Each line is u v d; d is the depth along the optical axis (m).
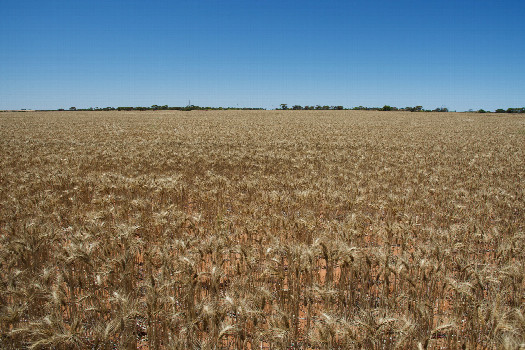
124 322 3.67
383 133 37.41
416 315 4.50
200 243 5.88
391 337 3.79
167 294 4.66
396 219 8.70
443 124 54.31
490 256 6.84
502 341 3.37
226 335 3.88
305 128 43.28
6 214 7.75
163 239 6.71
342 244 5.24
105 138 28.81
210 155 19.50
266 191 10.79
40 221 6.99
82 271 5.33
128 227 5.95
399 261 5.08
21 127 40.69
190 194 10.59
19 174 12.52
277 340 3.74
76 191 10.20
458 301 4.64
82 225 7.25
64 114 80.94
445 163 18.72
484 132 40.50
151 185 10.63
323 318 3.84
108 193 10.27
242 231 6.86
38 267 5.74
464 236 6.99
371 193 11.04
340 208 9.59
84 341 3.89
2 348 3.74
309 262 4.87
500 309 3.90
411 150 24.22
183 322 4.29
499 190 11.23
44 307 4.33
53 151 20.22
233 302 3.85
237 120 58.84
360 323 3.65
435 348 4.18
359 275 5.32
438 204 10.39
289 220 7.53
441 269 5.52
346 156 20.30
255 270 5.74
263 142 27.30
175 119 60.34
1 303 4.45
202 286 5.77
